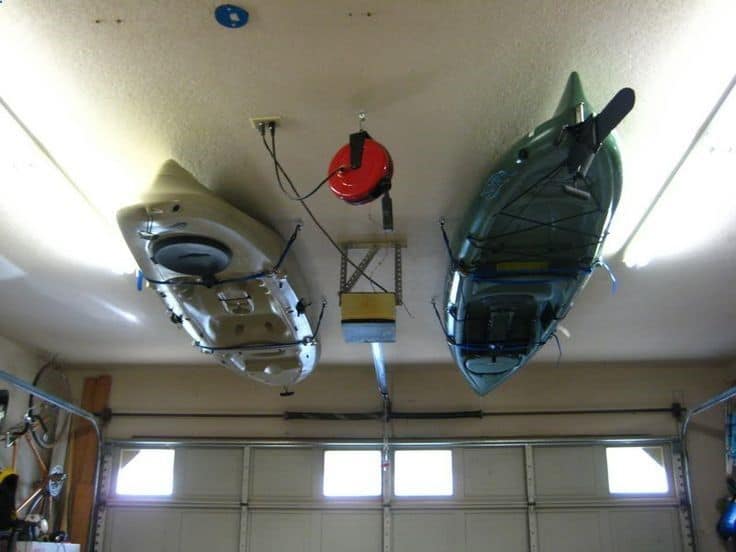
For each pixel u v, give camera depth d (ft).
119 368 22.88
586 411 21.98
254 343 15.42
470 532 20.80
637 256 13.61
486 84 9.01
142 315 17.79
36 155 10.60
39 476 20.94
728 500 20.62
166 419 22.53
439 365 22.38
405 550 20.66
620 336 19.35
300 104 9.39
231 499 21.39
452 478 21.40
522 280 12.25
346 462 21.71
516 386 22.40
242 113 9.62
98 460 21.74
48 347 20.59
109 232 13.07
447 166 10.88
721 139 10.02
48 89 9.21
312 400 22.57
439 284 15.44
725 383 22.04
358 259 14.06
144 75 8.91
